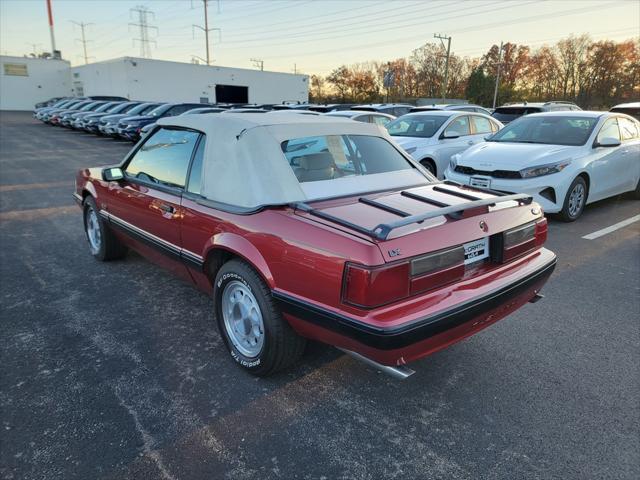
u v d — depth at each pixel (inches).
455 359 123.2
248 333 113.9
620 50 2492.6
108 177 155.1
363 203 107.7
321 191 111.7
